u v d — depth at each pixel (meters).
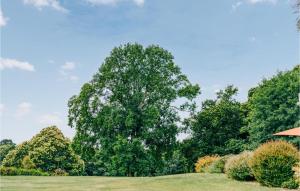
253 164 21.25
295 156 20.48
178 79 48.88
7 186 21.77
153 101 46.78
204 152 54.84
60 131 63.38
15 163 65.69
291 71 44.19
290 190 19.06
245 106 56.66
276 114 42.25
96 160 49.31
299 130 21.17
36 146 62.00
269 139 42.75
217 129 55.88
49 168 60.50
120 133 45.28
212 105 58.88
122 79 47.03
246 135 55.53
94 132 45.72
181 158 57.00
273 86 43.25
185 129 48.81
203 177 25.58
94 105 45.56
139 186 22.59
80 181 26.69
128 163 43.69
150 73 47.38
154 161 46.06
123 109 45.38
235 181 23.05
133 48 47.34
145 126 43.81
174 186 22.02
